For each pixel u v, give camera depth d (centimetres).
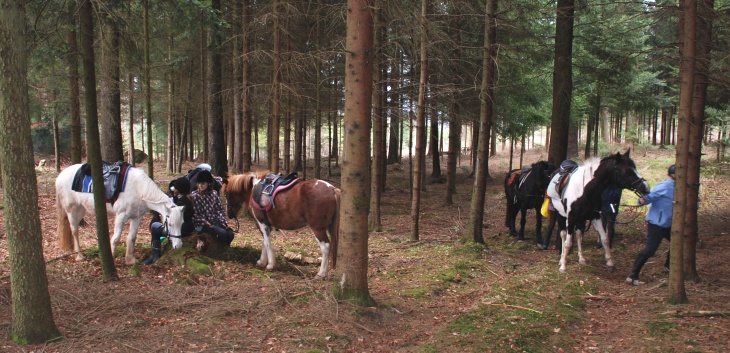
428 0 881
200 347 434
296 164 2320
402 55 1198
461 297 632
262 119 2178
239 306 532
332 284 575
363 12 492
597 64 1454
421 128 960
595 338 485
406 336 485
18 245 411
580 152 2819
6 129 393
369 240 1005
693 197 675
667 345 448
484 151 898
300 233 1056
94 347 426
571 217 760
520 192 1008
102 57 807
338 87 1652
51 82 1045
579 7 1100
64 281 593
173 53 1251
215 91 1424
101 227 595
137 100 1512
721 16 654
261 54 1048
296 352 428
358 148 513
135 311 520
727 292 627
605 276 736
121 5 632
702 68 643
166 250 718
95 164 581
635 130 2811
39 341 422
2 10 379
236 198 764
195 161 2931
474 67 1306
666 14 644
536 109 1784
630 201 1377
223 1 1320
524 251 934
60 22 615
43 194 1348
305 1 1104
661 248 918
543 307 575
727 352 418
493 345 448
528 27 1326
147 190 673
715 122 1792
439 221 1287
